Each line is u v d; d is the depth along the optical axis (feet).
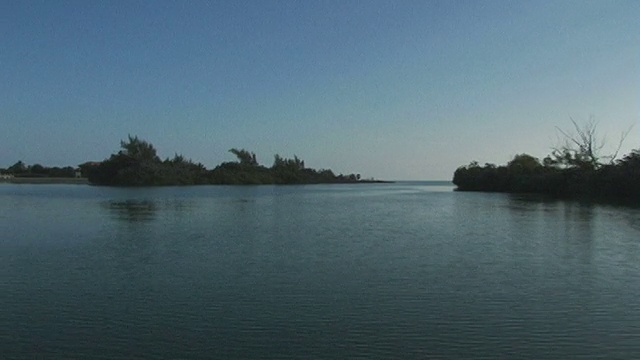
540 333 40.32
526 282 57.57
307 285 55.83
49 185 433.07
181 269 64.39
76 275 60.75
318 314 45.11
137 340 38.78
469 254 76.43
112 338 39.22
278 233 102.17
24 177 563.07
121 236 95.76
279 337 39.37
